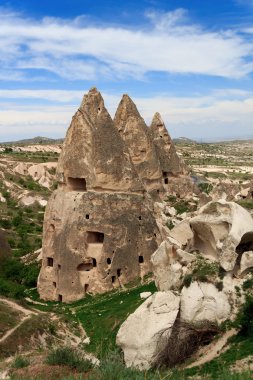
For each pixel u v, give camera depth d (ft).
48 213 144.15
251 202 146.51
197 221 95.20
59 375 54.80
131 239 138.00
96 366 57.57
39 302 135.95
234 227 89.35
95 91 147.02
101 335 99.86
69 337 105.40
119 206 138.82
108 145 141.18
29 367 58.80
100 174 138.51
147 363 76.79
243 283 87.10
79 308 125.18
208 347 79.30
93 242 138.51
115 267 134.72
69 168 141.90
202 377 66.64
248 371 51.52
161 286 94.68
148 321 80.12
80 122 141.49
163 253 95.09
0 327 101.50
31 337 100.89
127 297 121.49
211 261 91.66
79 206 136.98
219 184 220.84
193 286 85.30
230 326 81.46
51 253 140.36
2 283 138.21
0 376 57.00
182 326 81.15
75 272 134.00
